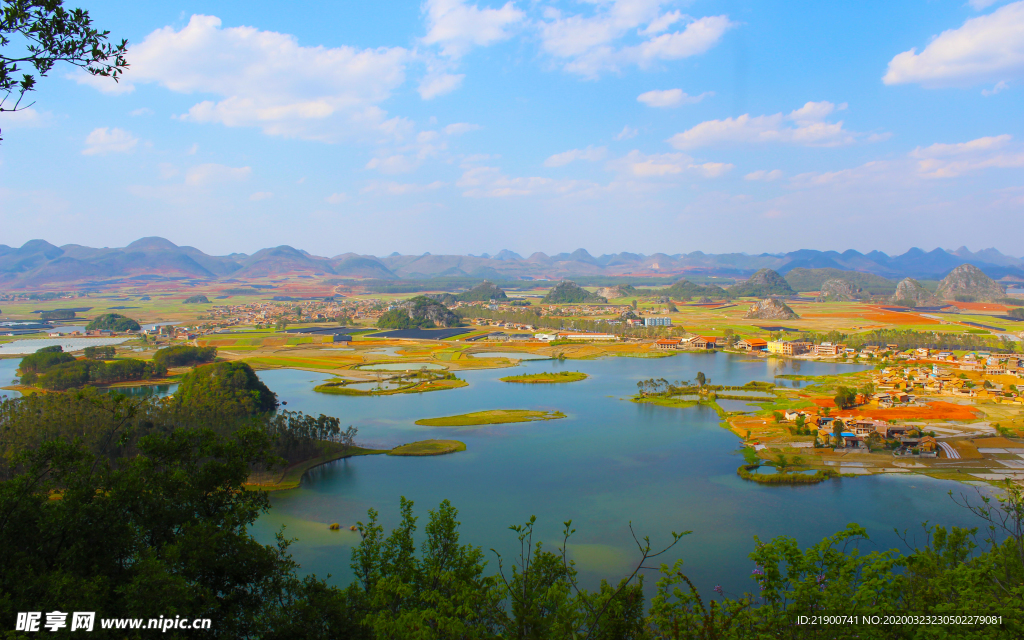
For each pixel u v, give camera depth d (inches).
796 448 6397.6
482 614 1784.0
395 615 1833.2
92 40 1251.2
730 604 1676.9
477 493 5137.8
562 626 1592.0
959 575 1836.9
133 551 1856.5
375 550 2169.0
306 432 6230.3
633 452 6387.8
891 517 4562.0
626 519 4552.2
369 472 5733.3
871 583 1726.1
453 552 2146.9
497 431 7357.3
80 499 1809.8
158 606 1519.4
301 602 1745.8
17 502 1716.3
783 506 4803.2
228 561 1820.9
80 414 5546.3
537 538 4190.5
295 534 4261.8
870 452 6245.1
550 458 6166.3
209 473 2041.1
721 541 4146.2
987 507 4714.6
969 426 7209.6
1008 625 1517.0
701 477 5536.4
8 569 1587.1
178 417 6254.9
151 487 1974.7
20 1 1165.1
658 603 1733.5
